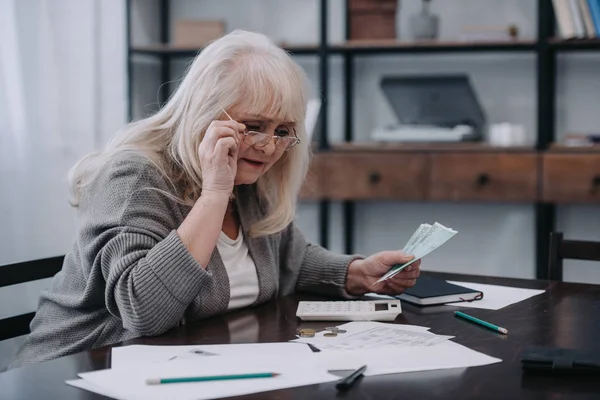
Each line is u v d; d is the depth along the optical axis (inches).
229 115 56.6
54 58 116.7
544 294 65.9
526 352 44.5
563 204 143.3
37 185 114.6
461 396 39.2
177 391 39.2
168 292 51.4
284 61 58.6
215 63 57.0
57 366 43.9
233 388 39.8
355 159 133.6
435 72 147.3
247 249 63.4
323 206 143.7
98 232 55.1
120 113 133.3
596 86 139.9
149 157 57.7
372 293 67.6
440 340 49.7
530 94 142.8
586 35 123.7
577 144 130.5
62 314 58.8
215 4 157.2
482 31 133.6
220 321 56.2
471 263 149.0
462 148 130.6
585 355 43.8
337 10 151.6
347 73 148.9
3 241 109.3
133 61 149.9
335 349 47.6
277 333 52.4
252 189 64.9
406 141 136.0
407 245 65.5
